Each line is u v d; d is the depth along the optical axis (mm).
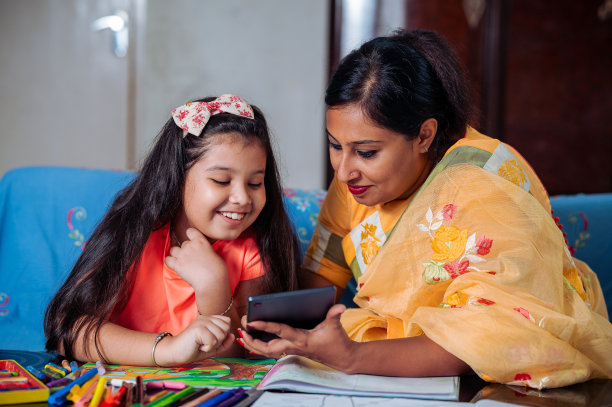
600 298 1322
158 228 1325
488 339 1021
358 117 1119
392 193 1197
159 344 1126
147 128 3496
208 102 1295
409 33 1269
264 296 934
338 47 3473
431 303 1207
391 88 1118
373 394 969
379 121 1114
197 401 949
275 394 978
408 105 1135
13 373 1036
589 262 1871
